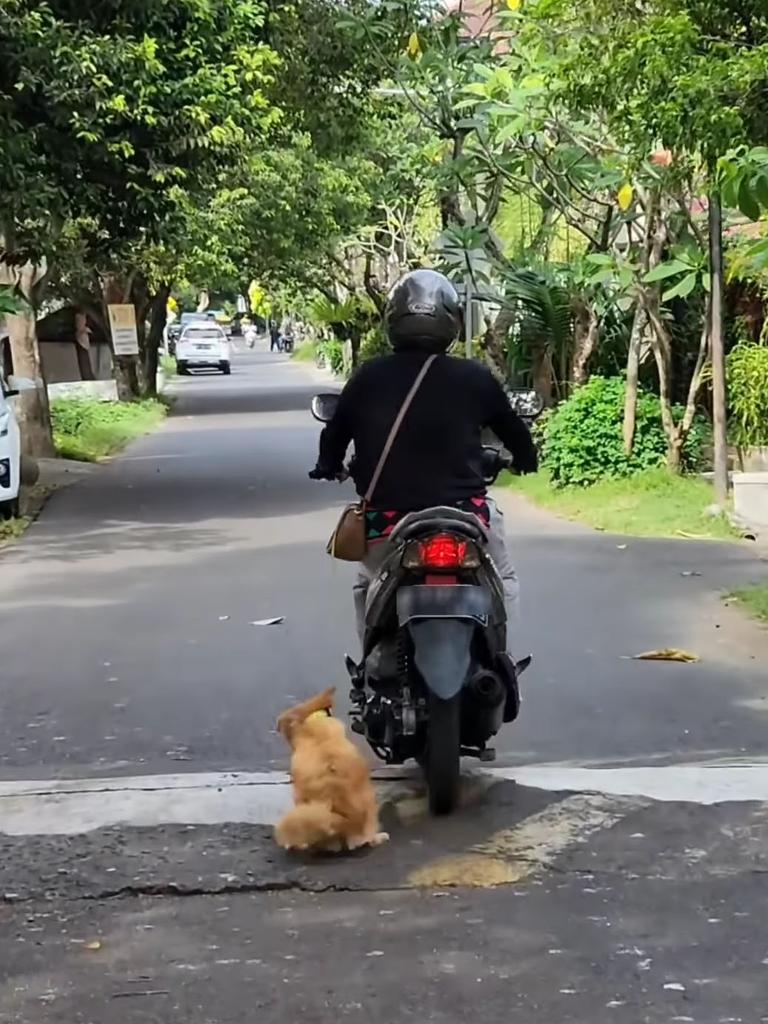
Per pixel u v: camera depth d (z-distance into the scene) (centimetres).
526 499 1611
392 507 538
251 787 573
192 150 1543
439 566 504
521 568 1102
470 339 1725
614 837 506
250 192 3067
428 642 501
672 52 857
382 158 3225
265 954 419
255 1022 377
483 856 489
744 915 439
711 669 767
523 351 1931
